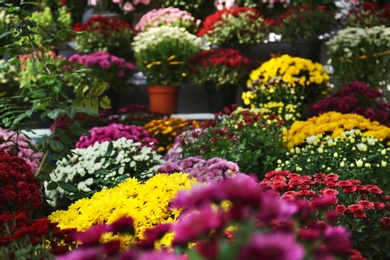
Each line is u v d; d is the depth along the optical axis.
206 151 5.09
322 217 3.17
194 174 4.32
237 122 5.60
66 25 8.49
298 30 7.79
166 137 6.43
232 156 4.98
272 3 8.68
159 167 4.66
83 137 5.59
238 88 7.90
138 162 4.75
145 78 8.48
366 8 8.10
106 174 4.56
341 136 5.09
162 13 8.39
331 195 3.24
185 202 1.71
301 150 5.07
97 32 8.16
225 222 1.60
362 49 7.36
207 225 1.55
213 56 7.41
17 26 4.21
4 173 3.48
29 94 4.11
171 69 7.68
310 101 7.38
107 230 2.00
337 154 4.25
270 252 1.35
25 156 5.61
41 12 8.24
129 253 1.69
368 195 3.57
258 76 7.21
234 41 8.17
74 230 2.45
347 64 7.53
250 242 1.43
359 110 6.15
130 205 3.16
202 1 8.88
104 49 8.23
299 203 2.12
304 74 7.28
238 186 1.66
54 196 4.72
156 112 7.27
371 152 4.36
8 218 2.56
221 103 7.60
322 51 8.30
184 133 5.43
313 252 1.71
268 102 7.05
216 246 1.52
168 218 3.18
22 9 4.21
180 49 7.59
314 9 8.00
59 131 4.05
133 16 9.28
